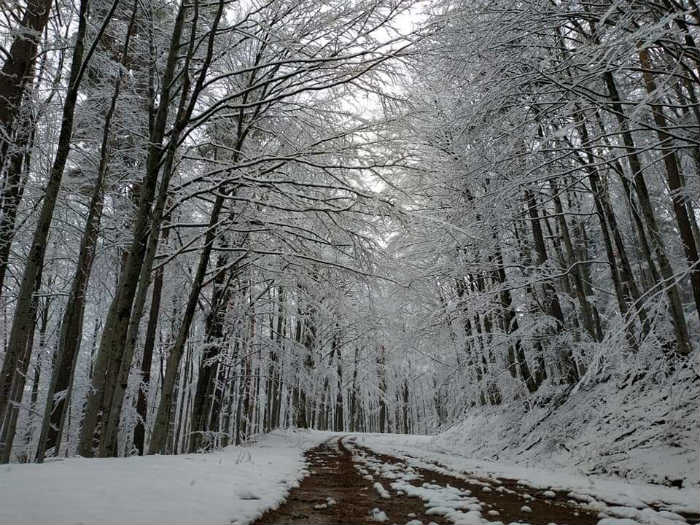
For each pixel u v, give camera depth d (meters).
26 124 8.46
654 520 3.50
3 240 8.37
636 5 6.23
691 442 6.19
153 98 8.89
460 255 12.80
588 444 8.07
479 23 7.61
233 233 11.02
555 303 12.00
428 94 9.32
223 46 8.97
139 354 15.95
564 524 3.35
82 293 10.54
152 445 7.69
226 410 18.56
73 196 11.45
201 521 2.86
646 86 8.13
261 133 11.38
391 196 8.73
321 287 10.81
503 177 9.63
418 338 14.09
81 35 5.73
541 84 7.95
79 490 3.30
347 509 3.76
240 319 12.38
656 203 14.73
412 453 11.02
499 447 11.28
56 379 6.43
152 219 7.11
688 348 7.69
